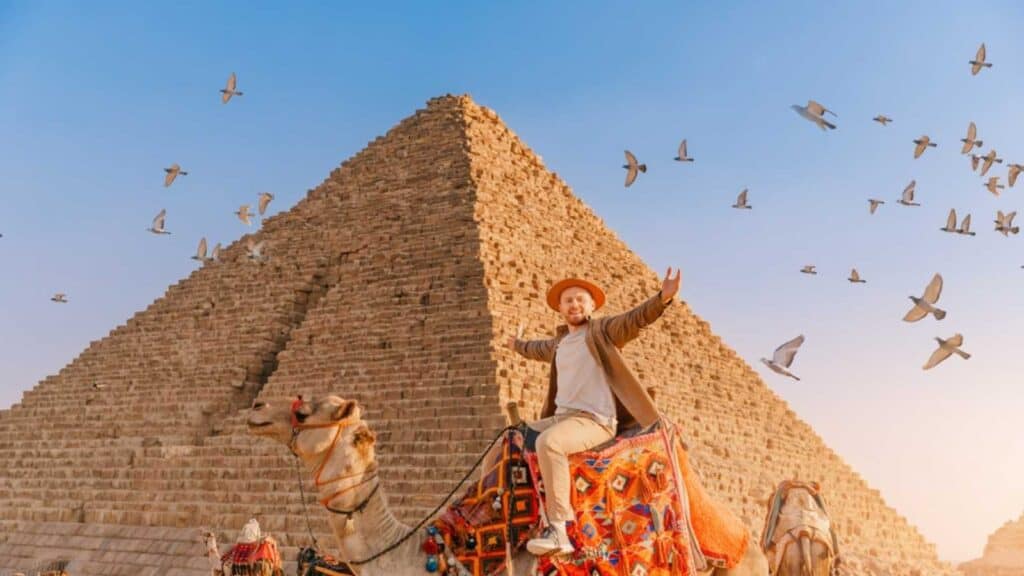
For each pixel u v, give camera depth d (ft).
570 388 49.01
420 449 185.57
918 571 242.37
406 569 46.14
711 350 285.23
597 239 306.76
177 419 231.30
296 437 46.93
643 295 292.61
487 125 323.78
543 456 46.14
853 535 246.06
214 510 187.73
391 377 211.82
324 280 269.03
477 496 47.57
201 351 255.50
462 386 197.06
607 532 46.57
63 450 230.07
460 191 278.26
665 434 48.93
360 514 46.68
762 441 259.39
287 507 182.29
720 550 50.29
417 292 238.89
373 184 298.35
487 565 46.19
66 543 196.85
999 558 276.21
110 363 263.49
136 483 206.90
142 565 183.21
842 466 281.95
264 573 72.13
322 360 230.07
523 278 247.29
